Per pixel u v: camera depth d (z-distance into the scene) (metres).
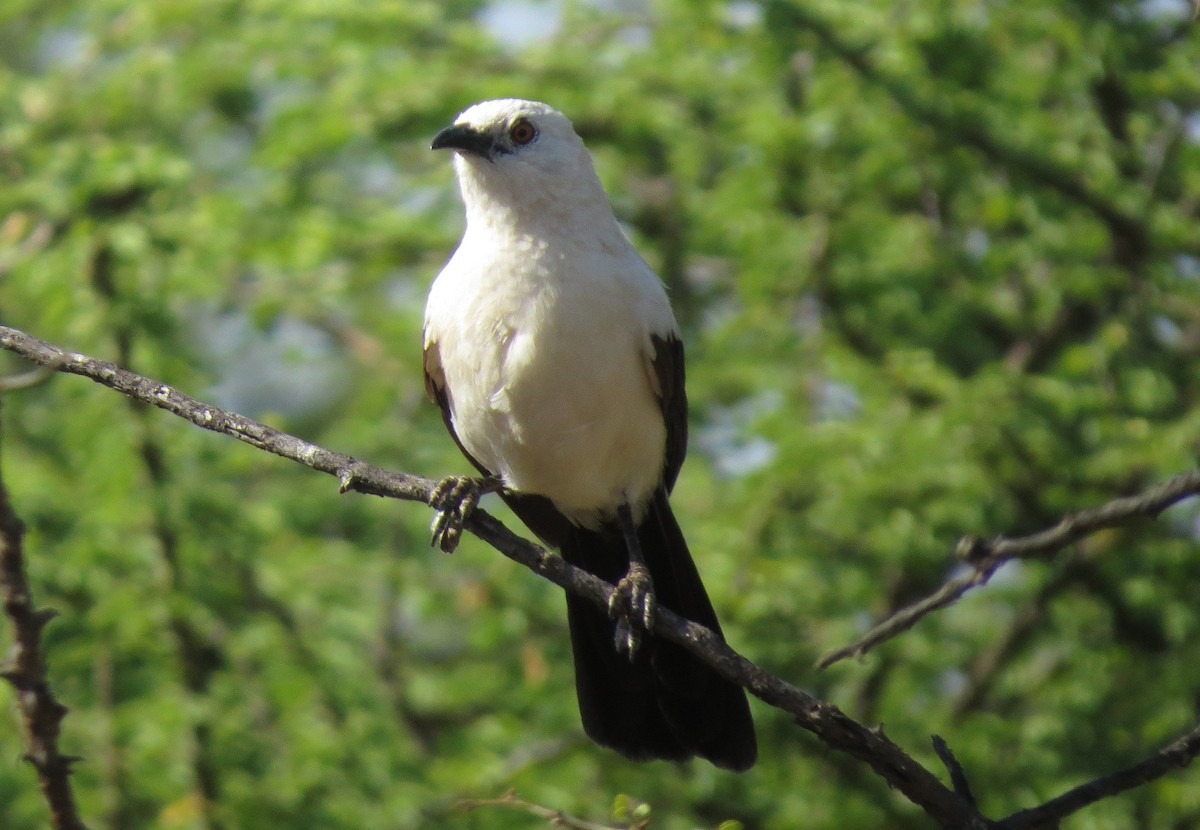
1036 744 12.12
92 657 11.75
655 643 7.69
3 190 13.01
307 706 12.46
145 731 11.20
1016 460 12.75
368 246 15.15
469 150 7.59
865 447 11.82
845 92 13.45
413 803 12.03
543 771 12.27
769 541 12.74
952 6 12.85
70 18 15.95
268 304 14.63
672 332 7.84
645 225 15.68
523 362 7.46
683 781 12.44
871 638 4.94
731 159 14.52
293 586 12.96
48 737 5.66
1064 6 12.77
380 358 14.49
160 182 12.34
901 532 11.90
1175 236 12.92
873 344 14.32
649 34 15.43
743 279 13.62
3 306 13.65
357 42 14.59
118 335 11.87
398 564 13.59
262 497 13.96
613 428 7.71
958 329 14.09
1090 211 13.27
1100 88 13.44
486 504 13.39
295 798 11.64
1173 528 13.12
